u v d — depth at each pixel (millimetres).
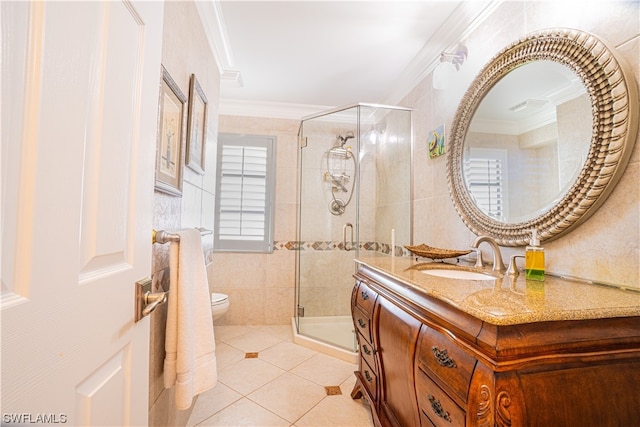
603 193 929
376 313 1317
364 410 1590
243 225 3031
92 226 532
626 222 882
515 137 1292
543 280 1025
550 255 1143
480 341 667
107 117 573
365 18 1701
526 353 622
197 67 1565
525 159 1239
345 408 1606
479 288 908
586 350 641
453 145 1715
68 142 468
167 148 1126
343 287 2900
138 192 709
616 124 886
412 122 2379
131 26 666
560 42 1069
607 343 652
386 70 2312
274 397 1706
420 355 929
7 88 368
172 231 1218
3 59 363
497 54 1368
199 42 1599
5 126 367
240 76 2445
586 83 973
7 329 360
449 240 1822
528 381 597
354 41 1937
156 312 1079
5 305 357
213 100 2004
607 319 678
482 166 1496
